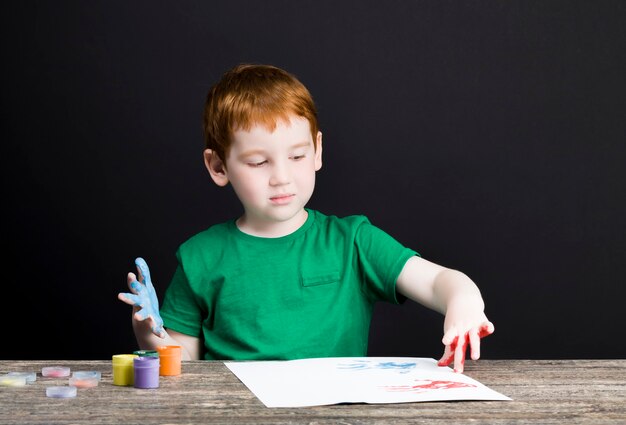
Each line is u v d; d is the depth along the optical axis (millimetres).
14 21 2744
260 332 1714
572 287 2768
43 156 2764
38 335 2783
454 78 2754
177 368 1191
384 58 2756
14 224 2768
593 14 2742
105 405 1007
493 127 2760
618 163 2758
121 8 2752
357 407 997
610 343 2773
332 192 2768
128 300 1322
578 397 1054
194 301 1798
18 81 2752
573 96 2754
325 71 2752
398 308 2775
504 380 1156
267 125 1618
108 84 2760
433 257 2775
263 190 1645
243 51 2752
